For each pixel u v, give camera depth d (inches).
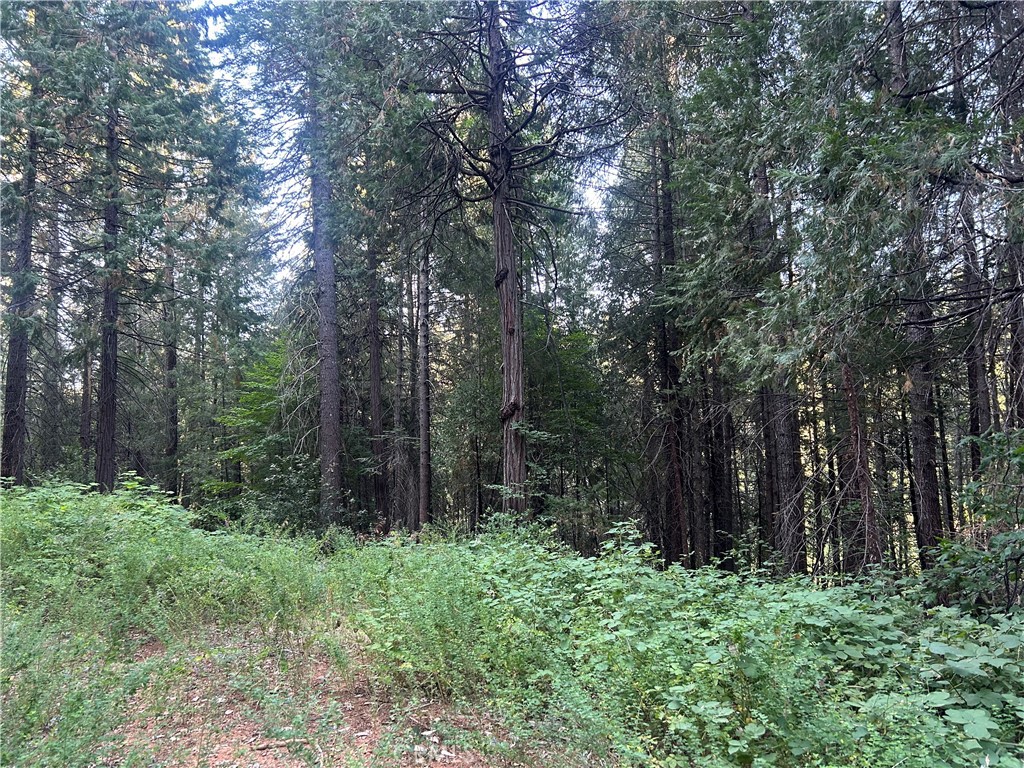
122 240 460.4
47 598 181.0
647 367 568.7
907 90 266.8
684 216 448.8
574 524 484.4
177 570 218.4
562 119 456.1
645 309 534.3
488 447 644.7
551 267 553.0
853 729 117.5
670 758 114.2
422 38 384.2
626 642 146.6
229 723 133.0
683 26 407.2
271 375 648.4
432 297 781.3
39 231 504.1
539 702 134.4
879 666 151.3
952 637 159.6
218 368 729.6
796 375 284.4
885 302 236.1
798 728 117.6
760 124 296.7
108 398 510.3
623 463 589.9
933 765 104.8
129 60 483.8
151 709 132.0
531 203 473.1
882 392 390.0
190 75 559.5
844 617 165.9
